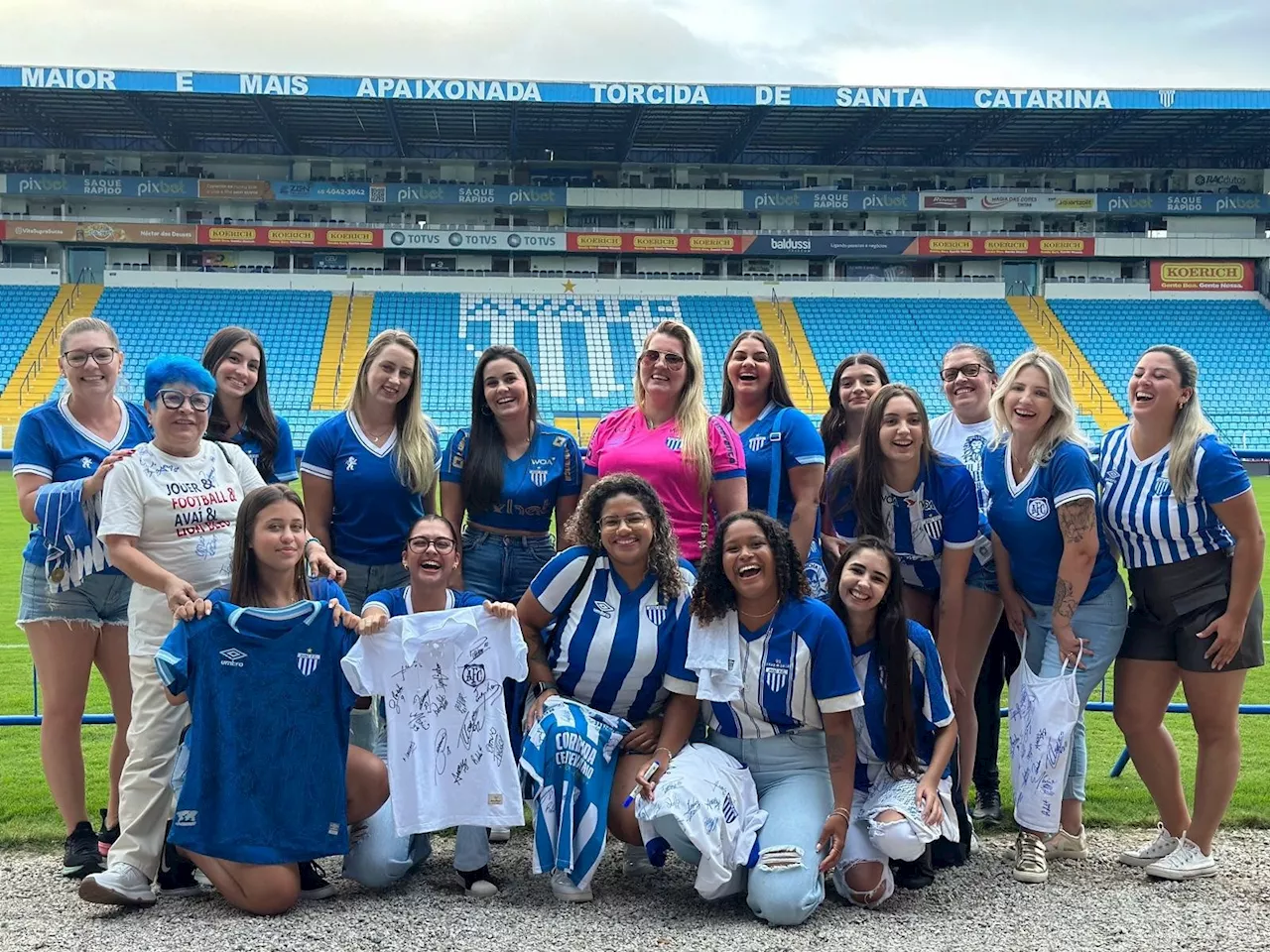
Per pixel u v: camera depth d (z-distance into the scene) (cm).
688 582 423
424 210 3550
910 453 446
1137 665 438
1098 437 2970
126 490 401
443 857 442
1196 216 3581
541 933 360
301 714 387
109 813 447
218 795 380
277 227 3359
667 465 459
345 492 475
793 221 3634
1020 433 441
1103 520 444
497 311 3444
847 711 397
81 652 424
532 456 477
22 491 420
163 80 2823
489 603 403
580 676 418
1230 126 3195
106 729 660
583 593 418
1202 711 421
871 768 423
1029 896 399
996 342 3406
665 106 3011
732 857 382
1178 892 403
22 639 959
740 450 468
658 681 418
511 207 3559
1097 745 634
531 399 474
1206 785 419
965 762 466
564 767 392
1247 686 798
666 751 405
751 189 3494
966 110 3027
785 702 404
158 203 3469
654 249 3444
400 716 395
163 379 406
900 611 414
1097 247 3519
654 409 474
